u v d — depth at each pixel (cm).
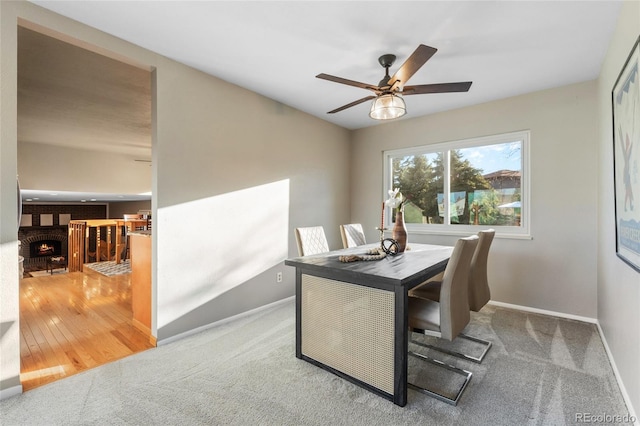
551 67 274
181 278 271
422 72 282
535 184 333
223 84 304
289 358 236
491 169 369
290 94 343
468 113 377
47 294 416
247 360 232
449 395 188
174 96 265
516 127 343
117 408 176
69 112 392
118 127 456
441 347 253
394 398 181
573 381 202
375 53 250
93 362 229
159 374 212
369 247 317
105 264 673
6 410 173
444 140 395
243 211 324
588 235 305
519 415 170
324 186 436
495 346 254
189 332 277
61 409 174
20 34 225
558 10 194
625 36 185
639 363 158
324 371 216
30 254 993
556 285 322
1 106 181
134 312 304
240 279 322
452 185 398
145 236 285
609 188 240
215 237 298
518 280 345
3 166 183
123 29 219
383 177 456
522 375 210
